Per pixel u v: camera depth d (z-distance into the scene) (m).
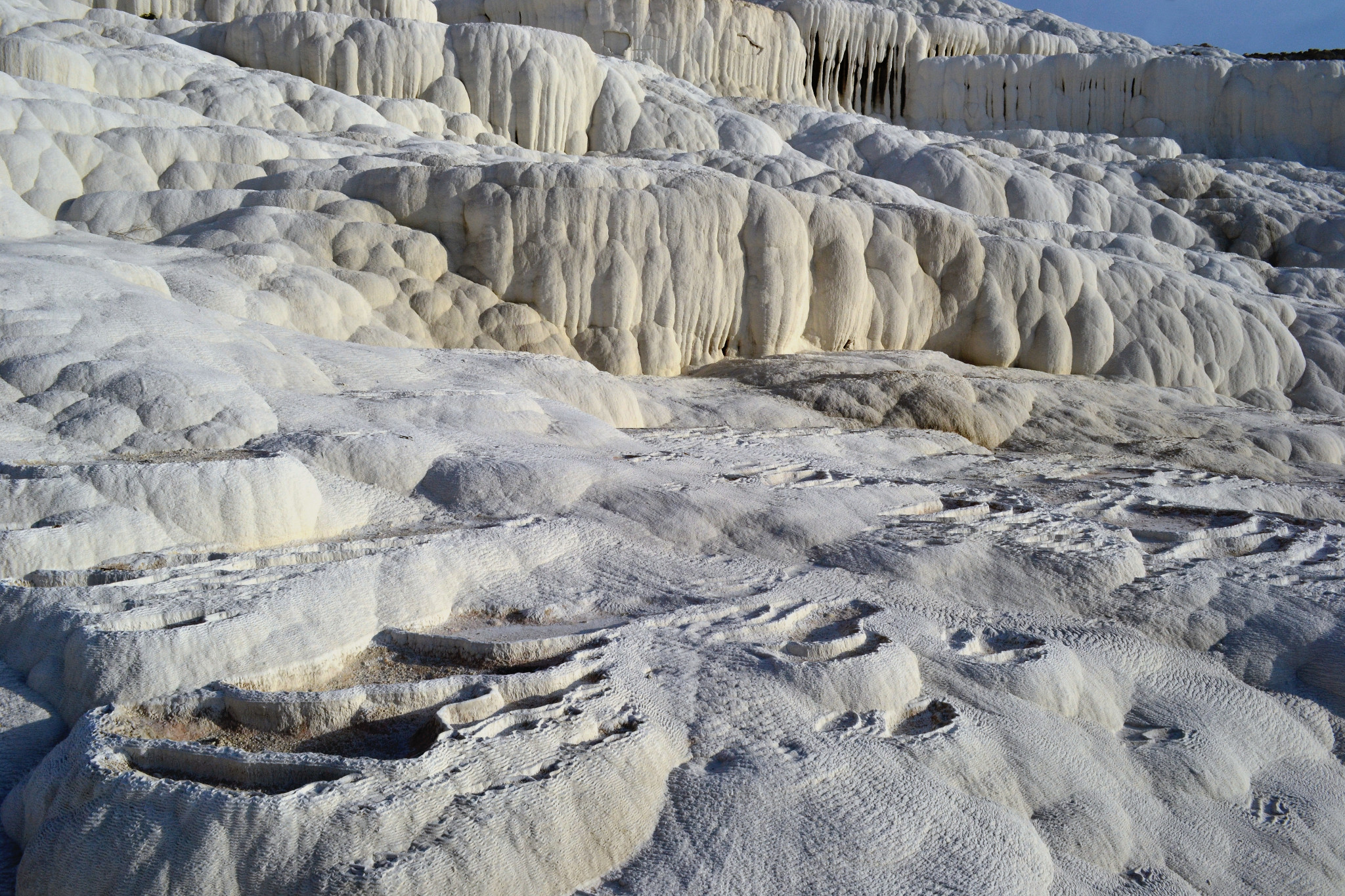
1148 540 5.11
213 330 5.71
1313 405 10.49
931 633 3.90
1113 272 10.52
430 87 12.71
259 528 4.04
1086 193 15.14
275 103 10.70
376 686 2.93
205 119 9.62
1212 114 19.50
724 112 15.05
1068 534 4.82
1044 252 10.20
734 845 2.62
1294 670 4.11
